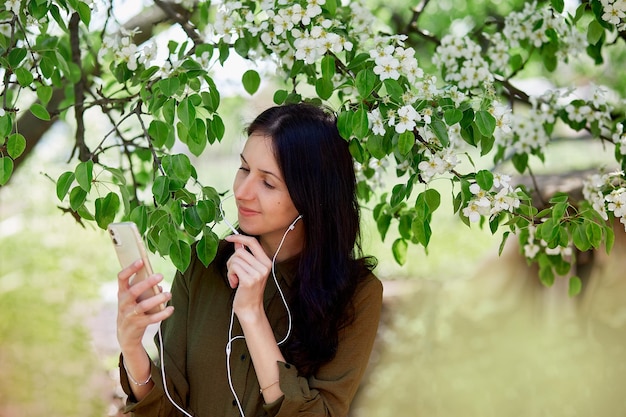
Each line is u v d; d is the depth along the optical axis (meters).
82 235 4.11
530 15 2.36
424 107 1.67
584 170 3.51
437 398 3.66
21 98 3.37
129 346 1.44
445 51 2.25
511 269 3.75
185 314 1.65
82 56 2.84
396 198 1.70
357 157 1.64
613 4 1.87
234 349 1.59
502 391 3.57
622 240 3.23
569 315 3.49
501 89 2.37
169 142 2.02
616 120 2.34
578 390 3.42
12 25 1.78
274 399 1.45
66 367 3.65
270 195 1.53
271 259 1.63
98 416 3.58
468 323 3.74
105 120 3.53
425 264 4.03
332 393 1.52
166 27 2.83
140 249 1.40
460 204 1.70
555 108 2.39
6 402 3.54
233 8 1.91
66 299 3.84
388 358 3.79
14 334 3.66
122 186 1.57
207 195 1.62
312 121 1.56
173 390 1.57
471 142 1.70
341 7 2.18
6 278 3.84
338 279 1.57
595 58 2.36
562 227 1.74
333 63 1.73
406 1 3.82
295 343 1.56
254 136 1.54
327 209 1.57
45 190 4.13
